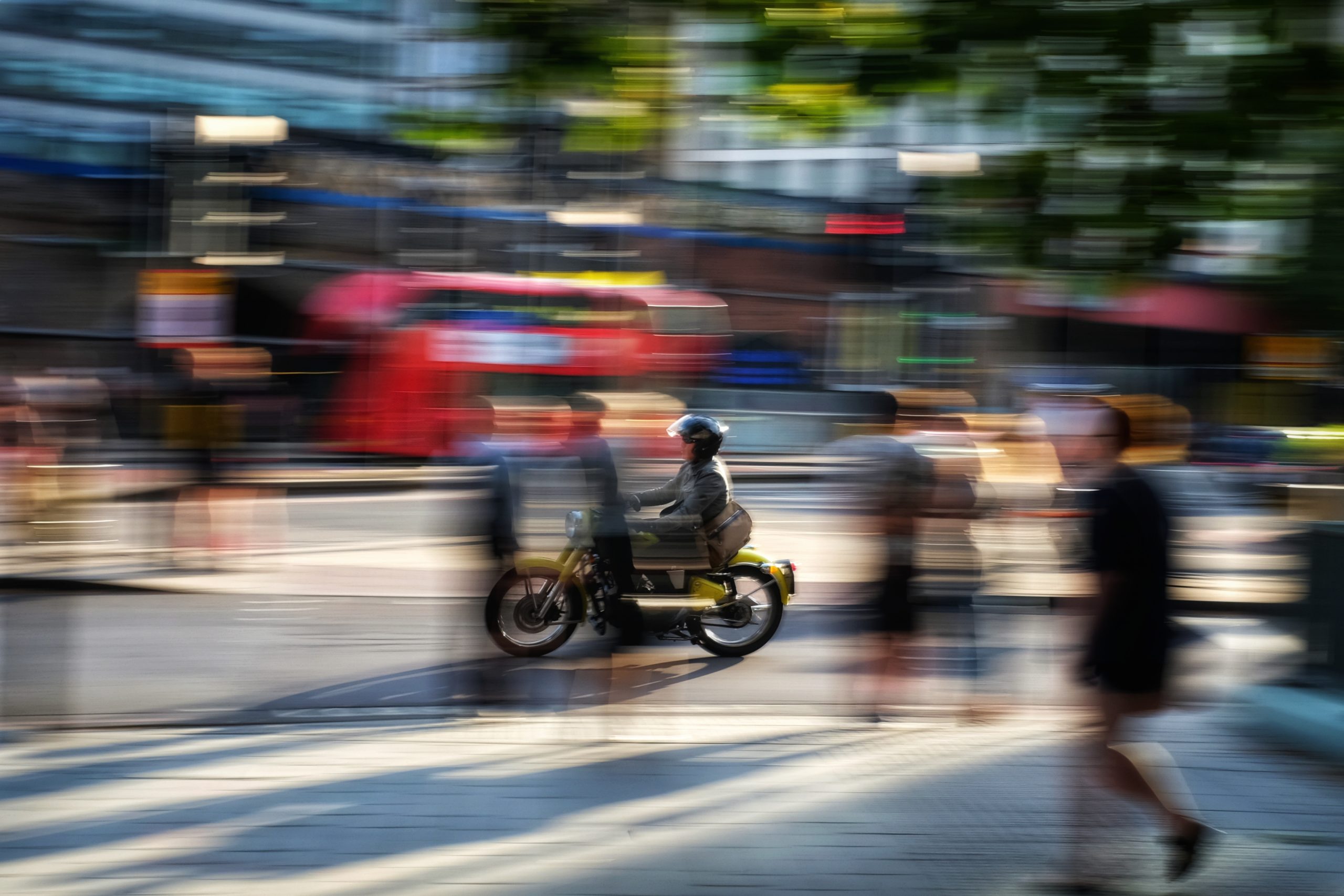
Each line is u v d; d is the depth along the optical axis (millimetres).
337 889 4059
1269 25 2920
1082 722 6566
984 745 6035
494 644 7449
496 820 4746
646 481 7418
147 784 5051
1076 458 4535
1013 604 9836
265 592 9758
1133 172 3066
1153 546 4289
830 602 9977
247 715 6324
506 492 7344
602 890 4113
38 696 6523
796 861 4453
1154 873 4504
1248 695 6469
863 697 6844
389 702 6742
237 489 11062
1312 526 6500
